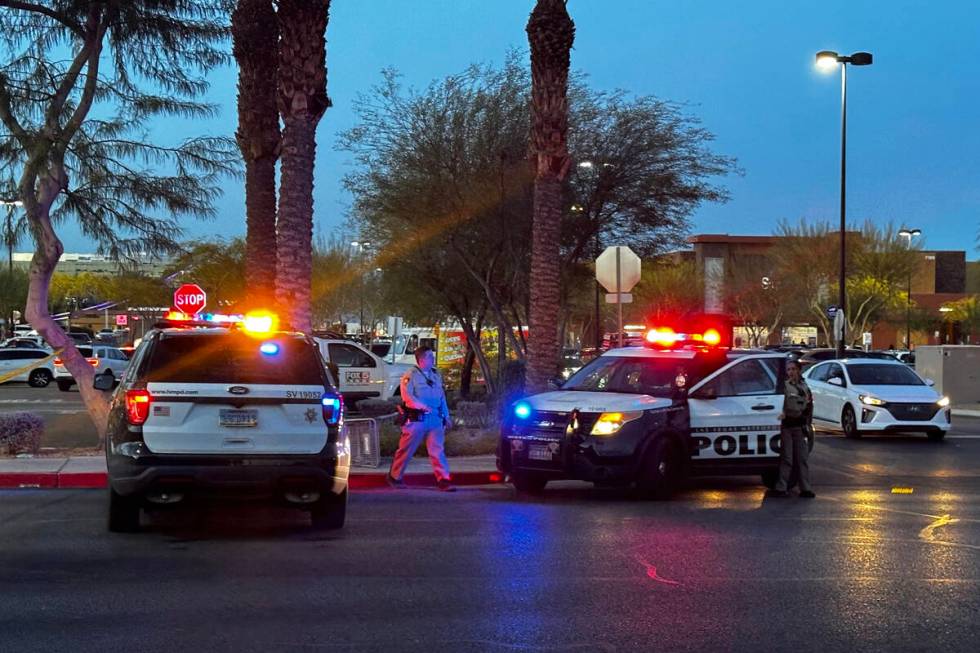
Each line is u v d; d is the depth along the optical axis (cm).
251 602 734
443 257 2716
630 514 1180
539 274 1852
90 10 1706
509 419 1348
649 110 2584
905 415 2142
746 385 1399
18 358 4362
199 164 1819
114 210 1784
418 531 1043
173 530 1031
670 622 689
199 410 939
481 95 2533
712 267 7025
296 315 1750
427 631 661
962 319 7506
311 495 970
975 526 1106
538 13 1866
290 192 1762
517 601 743
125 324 6725
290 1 1755
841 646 637
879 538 1024
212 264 5728
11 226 1697
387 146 2545
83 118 1720
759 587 796
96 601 732
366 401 2423
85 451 1675
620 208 2614
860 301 6469
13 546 937
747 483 1516
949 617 709
